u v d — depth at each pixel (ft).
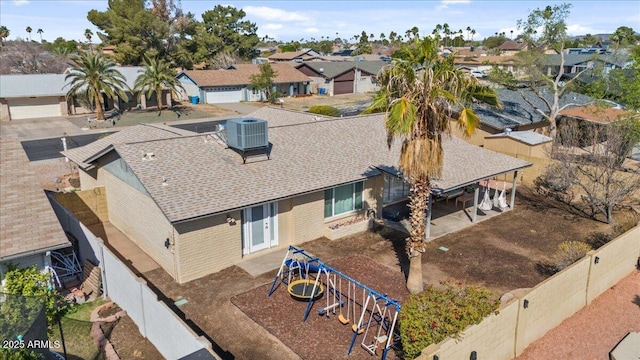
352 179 64.03
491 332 35.06
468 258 59.11
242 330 42.50
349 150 71.77
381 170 67.82
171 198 50.83
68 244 45.62
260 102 212.84
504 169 73.10
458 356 32.55
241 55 310.45
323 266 45.73
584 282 46.32
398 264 57.00
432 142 44.52
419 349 32.86
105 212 71.05
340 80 245.45
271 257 58.18
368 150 73.36
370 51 448.24
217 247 53.72
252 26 318.24
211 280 52.21
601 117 108.17
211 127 149.89
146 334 40.88
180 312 45.57
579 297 46.09
